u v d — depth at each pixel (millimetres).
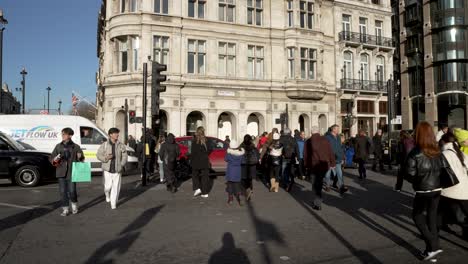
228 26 30094
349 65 36656
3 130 16625
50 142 16906
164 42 28156
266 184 15016
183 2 28703
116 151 9664
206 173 11664
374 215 8875
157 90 14148
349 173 18594
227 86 29688
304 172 16688
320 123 34625
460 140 6840
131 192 12656
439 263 5527
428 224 5746
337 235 7098
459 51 39656
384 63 38625
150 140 17547
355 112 36406
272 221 8266
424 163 5621
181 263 5520
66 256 5832
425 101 42094
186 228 7621
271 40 31594
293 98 32125
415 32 44344
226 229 7539
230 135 30875
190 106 28516
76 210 9047
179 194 12250
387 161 22031
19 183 14031
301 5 32625
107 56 29094
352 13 36844
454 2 40031
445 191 6422
